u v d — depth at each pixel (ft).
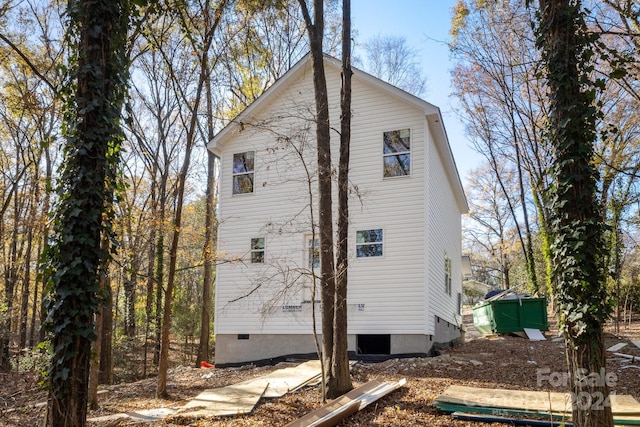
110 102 19.66
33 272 82.07
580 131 18.54
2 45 50.72
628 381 31.37
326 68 52.90
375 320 47.14
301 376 36.99
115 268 62.23
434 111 48.06
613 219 64.54
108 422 28.02
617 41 46.70
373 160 49.90
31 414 31.71
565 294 18.12
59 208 18.37
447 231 61.82
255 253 53.01
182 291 96.73
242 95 75.46
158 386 35.32
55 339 17.81
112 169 20.48
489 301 62.08
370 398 27.73
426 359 42.27
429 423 23.98
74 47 19.71
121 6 20.79
